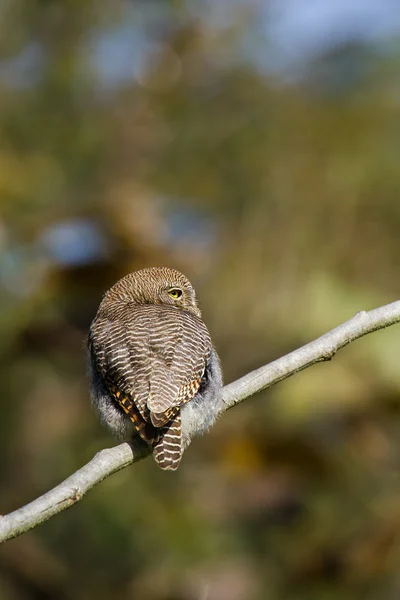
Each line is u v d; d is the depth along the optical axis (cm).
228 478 1559
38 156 1691
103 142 1712
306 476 1556
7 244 1584
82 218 1608
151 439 893
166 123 1719
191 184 1667
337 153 1598
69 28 1750
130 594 1516
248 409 1577
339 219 1570
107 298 1076
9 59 1739
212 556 1526
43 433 1567
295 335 1515
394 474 1570
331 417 1573
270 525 1552
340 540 1537
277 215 1585
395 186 1574
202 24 1759
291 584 1523
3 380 1573
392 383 1537
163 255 1581
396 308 995
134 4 1756
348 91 1644
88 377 1027
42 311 1572
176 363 945
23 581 1522
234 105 1694
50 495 844
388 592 1516
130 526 1516
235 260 1565
